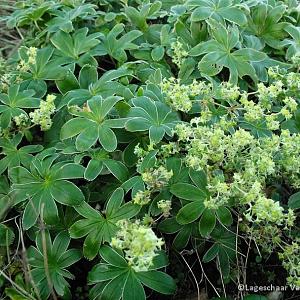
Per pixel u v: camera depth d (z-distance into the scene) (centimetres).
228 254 24
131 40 30
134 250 18
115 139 23
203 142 22
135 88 27
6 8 42
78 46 30
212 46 28
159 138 23
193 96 25
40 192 23
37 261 23
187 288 25
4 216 24
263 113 24
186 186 23
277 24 31
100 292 22
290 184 25
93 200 25
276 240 22
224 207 23
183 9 31
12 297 22
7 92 28
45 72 29
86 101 26
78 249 23
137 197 22
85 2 36
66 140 25
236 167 22
